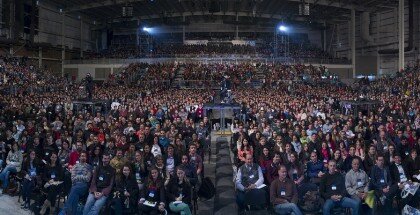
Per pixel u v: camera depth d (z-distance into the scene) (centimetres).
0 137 1158
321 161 961
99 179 814
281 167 803
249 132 1341
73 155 995
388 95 2597
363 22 4716
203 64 4400
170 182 799
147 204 773
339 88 3309
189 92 3073
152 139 1114
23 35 3834
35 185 890
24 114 1730
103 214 789
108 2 4503
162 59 4650
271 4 4669
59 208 880
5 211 872
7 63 3191
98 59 4744
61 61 4722
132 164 889
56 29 4588
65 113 1880
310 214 845
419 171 920
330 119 1517
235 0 4309
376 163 864
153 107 1972
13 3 3469
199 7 4984
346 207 789
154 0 4409
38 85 3009
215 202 931
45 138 1118
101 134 1209
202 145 1171
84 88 3067
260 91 3077
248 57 4762
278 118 1655
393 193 834
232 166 1212
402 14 3519
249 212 848
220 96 2573
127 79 3978
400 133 1191
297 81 3734
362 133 1301
